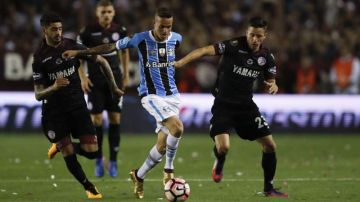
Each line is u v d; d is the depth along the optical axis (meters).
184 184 31.69
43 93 32.56
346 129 70.12
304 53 74.69
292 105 70.12
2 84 69.94
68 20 79.25
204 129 69.12
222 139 34.38
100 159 42.59
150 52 34.47
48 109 34.00
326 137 68.06
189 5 81.44
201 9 81.06
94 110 42.34
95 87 42.28
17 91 69.81
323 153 56.31
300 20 81.62
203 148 58.81
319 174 44.31
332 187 38.66
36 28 78.56
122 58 42.47
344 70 72.69
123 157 53.06
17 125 68.00
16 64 70.12
